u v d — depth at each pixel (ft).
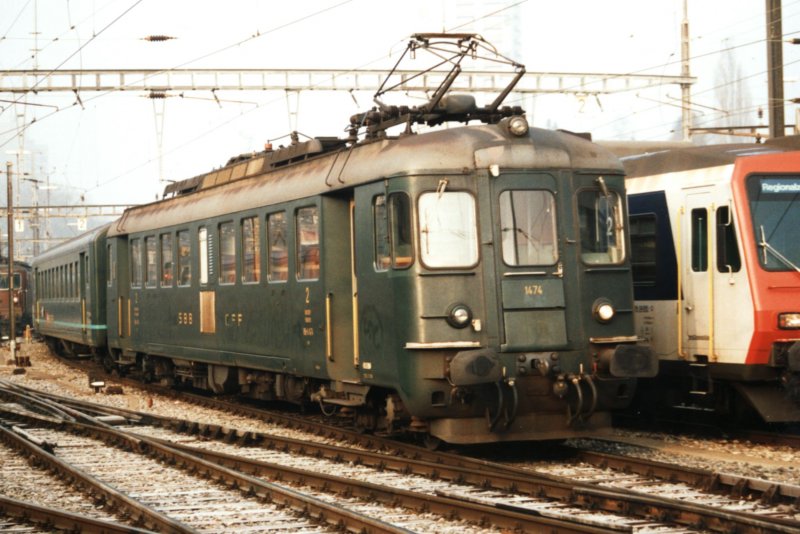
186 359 64.49
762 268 42.98
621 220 39.45
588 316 38.37
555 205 38.34
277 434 49.57
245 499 32.17
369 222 40.52
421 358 37.35
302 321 47.03
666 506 27.17
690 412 53.36
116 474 37.70
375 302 40.19
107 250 81.87
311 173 46.47
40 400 63.93
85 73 100.78
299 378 50.29
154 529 27.78
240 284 54.65
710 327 44.80
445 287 37.32
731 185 43.68
